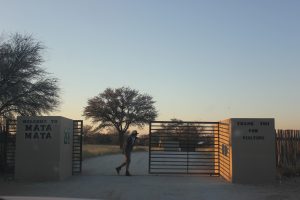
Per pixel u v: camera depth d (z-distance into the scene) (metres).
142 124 71.25
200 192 15.24
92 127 73.69
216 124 21.89
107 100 71.44
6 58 22.31
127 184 17.20
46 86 23.59
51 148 18.62
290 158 20.14
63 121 19.20
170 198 14.03
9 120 21.06
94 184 17.20
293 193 15.08
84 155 35.41
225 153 19.56
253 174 17.83
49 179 18.45
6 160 20.89
